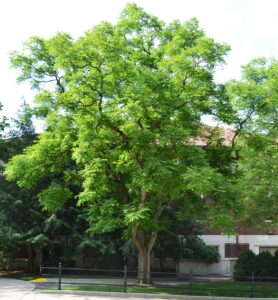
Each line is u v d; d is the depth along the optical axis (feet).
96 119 68.80
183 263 125.80
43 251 117.91
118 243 114.11
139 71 70.69
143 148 68.03
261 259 100.07
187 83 71.67
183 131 66.95
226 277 118.01
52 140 74.95
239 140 85.97
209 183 61.62
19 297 63.10
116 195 78.59
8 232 96.37
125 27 81.41
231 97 79.92
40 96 76.79
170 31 83.71
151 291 70.90
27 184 77.10
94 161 68.23
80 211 103.45
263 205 90.38
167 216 107.14
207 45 70.69
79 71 69.15
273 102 79.20
